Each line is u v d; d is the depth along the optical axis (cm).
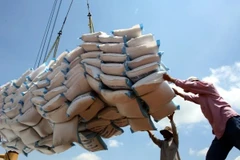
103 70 391
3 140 579
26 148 552
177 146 384
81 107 410
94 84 402
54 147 467
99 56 409
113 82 373
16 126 498
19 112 497
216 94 280
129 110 385
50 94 439
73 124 424
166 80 341
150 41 387
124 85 369
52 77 462
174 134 389
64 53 471
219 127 262
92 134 464
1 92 561
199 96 287
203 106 280
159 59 371
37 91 465
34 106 480
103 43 423
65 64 450
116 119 455
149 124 395
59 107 426
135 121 397
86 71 416
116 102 383
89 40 439
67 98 424
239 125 252
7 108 523
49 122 480
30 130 500
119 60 385
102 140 484
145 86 356
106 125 461
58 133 426
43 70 520
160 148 396
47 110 431
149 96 371
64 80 441
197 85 286
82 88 420
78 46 452
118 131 476
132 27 410
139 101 380
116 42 406
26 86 508
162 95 373
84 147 496
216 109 268
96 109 429
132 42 385
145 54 378
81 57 433
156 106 384
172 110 395
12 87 543
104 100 423
